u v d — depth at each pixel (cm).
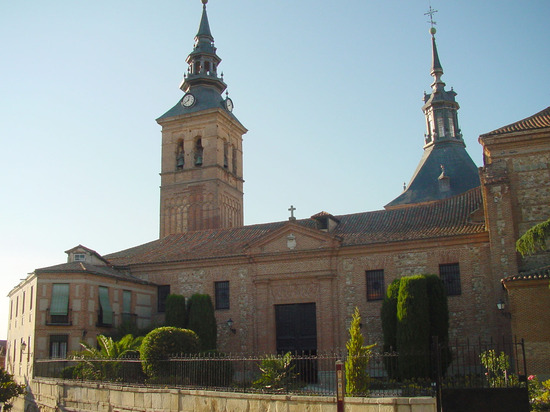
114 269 4344
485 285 3369
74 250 4325
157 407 2252
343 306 3684
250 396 1939
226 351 3928
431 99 6875
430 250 3544
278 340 3838
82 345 3291
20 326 4069
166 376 2448
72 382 2841
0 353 6481
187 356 2819
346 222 4106
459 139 6756
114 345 3159
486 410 1540
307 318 3800
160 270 4297
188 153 6856
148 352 2742
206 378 2291
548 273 2727
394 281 3300
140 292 4131
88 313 3681
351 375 2123
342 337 3644
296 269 3850
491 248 3269
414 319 3050
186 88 7338
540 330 2664
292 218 3978
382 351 3253
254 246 3988
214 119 6794
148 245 4850
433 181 6397
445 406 1553
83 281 3697
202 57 7294
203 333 3731
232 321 3956
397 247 3619
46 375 3391
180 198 6775
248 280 3988
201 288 4122
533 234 2138
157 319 4209
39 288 3641
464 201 3950
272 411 1870
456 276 3478
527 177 3309
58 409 2930
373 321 3588
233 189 7094
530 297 2716
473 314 3362
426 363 2834
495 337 3278
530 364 2648
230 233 4619
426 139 6950
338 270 3747
